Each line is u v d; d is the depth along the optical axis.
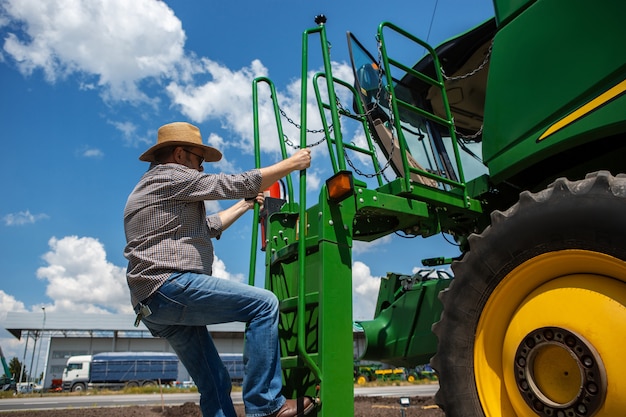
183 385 40.28
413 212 3.21
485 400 2.49
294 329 3.21
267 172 2.70
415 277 4.51
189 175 2.57
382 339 4.68
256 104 3.85
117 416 11.15
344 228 2.97
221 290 2.48
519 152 2.83
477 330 2.59
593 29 2.51
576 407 2.04
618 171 2.77
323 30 3.39
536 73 2.78
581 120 2.49
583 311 2.12
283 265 3.51
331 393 2.65
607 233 2.08
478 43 4.16
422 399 13.73
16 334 58.06
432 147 4.34
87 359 39.66
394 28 3.47
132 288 2.50
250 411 2.49
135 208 2.54
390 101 3.42
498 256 2.52
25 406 17.48
